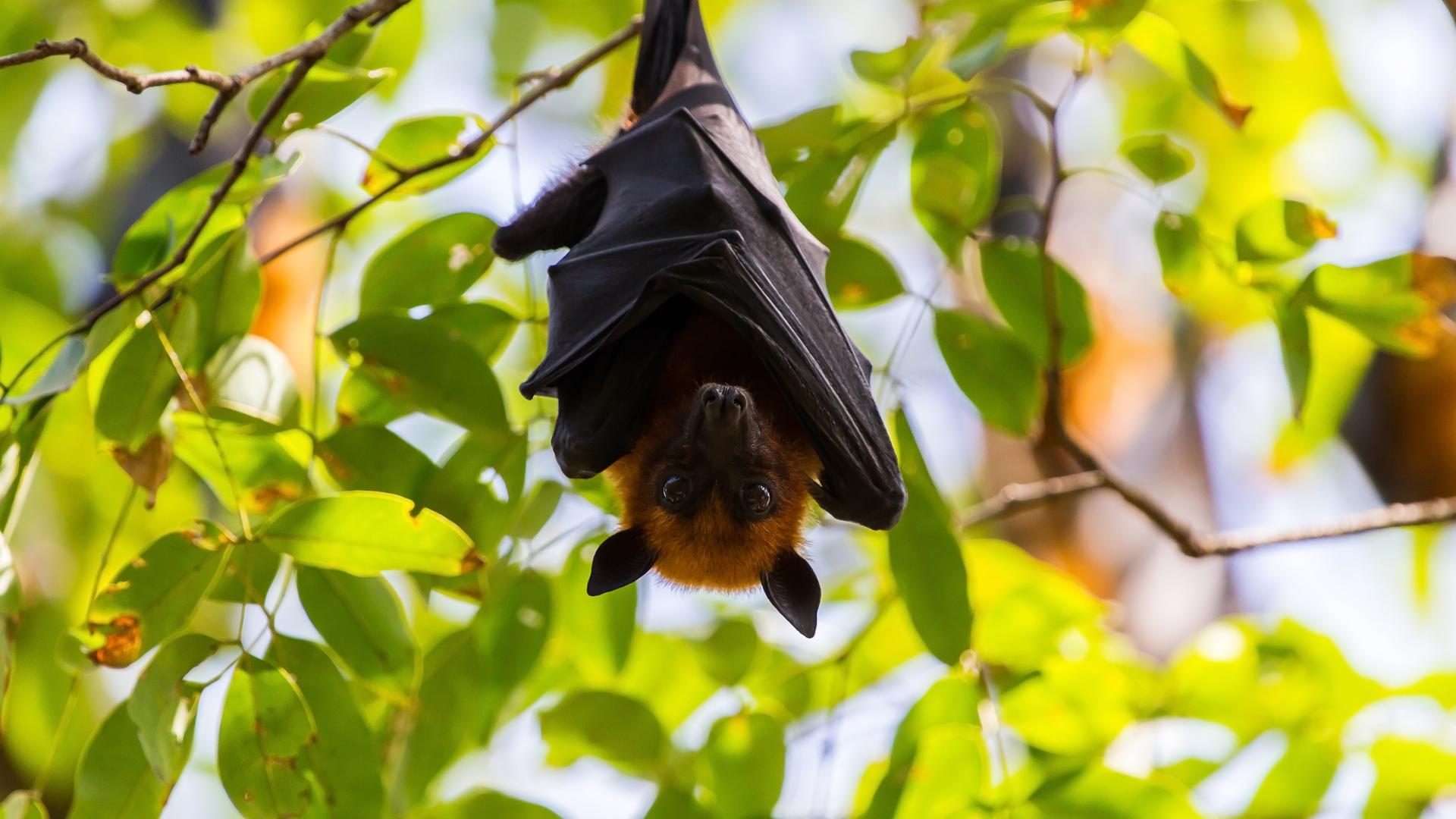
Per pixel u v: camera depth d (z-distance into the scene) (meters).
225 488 9.02
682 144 9.48
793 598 9.83
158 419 8.20
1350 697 11.86
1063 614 11.64
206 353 8.58
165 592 8.06
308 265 17.59
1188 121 19.66
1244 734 11.78
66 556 15.63
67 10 17.02
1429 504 11.71
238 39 18.56
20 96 16.42
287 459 9.04
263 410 8.80
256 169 8.84
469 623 10.66
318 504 8.03
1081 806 9.59
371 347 9.16
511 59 18.78
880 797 9.73
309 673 8.42
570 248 9.88
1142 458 19.33
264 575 8.77
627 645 11.02
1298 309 9.87
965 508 19.25
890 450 9.16
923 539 9.93
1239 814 11.58
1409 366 16.45
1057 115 10.26
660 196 9.28
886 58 9.98
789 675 12.24
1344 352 15.68
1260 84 19.31
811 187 10.42
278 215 17.92
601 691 10.88
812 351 8.89
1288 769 11.49
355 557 8.16
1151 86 19.50
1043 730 11.46
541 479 10.52
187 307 8.40
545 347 10.25
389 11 8.57
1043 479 17.44
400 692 8.67
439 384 9.22
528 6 18.75
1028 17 9.57
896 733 10.16
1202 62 9.71
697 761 10.85
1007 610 11.66
